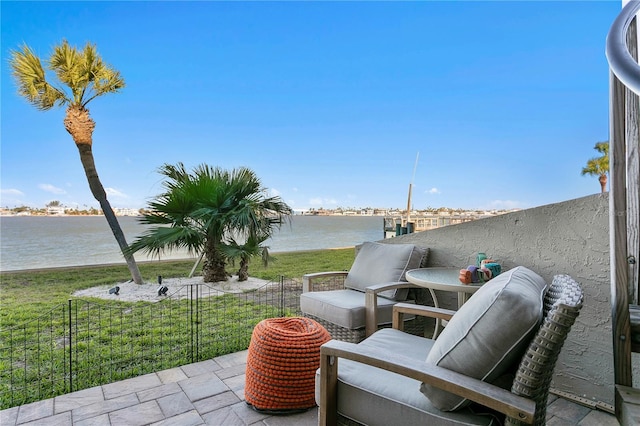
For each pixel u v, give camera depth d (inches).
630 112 75.7
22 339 127.0
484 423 45.3
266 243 269.4
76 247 557.6
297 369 79.4
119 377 96.7
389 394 52.3
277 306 179.3
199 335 130.7
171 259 391.9
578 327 87.1
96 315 161.0
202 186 232.4
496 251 106.3
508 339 43.6
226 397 86.8
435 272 105.9
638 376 78.4
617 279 59.1
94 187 247.9
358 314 102.2
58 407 81.4
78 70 237.1
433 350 50.9
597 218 85.0
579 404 85.0
